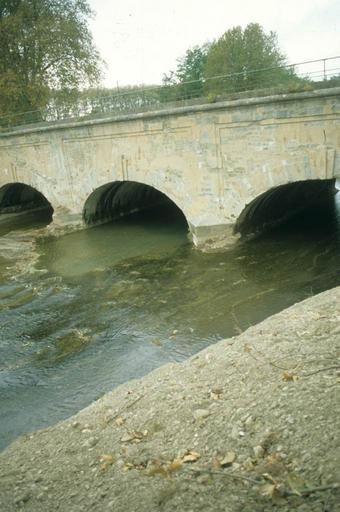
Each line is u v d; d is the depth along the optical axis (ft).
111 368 34.27
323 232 64.28
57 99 104.32
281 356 23.27
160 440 19.20
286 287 45.62
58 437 22.56
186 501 14.53
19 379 34.06
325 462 14.35
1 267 61.82
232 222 58.85
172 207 99.04
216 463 16.21
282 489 13.69
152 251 63.31
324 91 46.11
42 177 80.59
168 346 36.86
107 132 67.26
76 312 45.39
